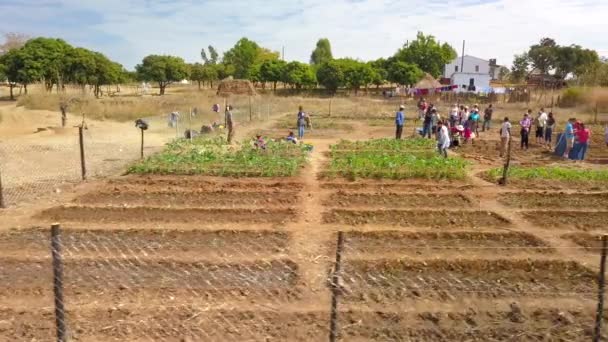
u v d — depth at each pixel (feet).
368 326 20.36
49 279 24.79
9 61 177.78
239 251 29.09
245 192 43.91
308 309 21.81
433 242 31.48
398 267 26.91
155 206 38.75
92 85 206.80
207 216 36.24
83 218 35.45
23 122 97.04
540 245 31.22
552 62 282.97
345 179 50.60
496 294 23.80
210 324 20.29
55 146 67.21
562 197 43.91
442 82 269.64
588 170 55.67
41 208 37.99
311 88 260.83
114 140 77.71
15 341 18.89
